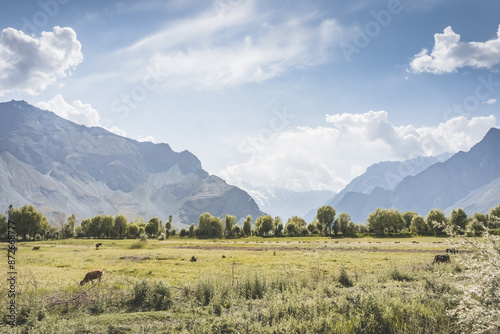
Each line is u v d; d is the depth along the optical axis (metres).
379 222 123.25
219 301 13.34
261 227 154.38
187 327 10.20
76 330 9.67
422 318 9.92
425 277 17.11
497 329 6.93
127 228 168.38
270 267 29.89
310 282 17.59
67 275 25.55
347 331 9.35
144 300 14.07
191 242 105.75
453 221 104.62
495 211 105.06
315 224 152.62
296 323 9.94
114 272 27.70
